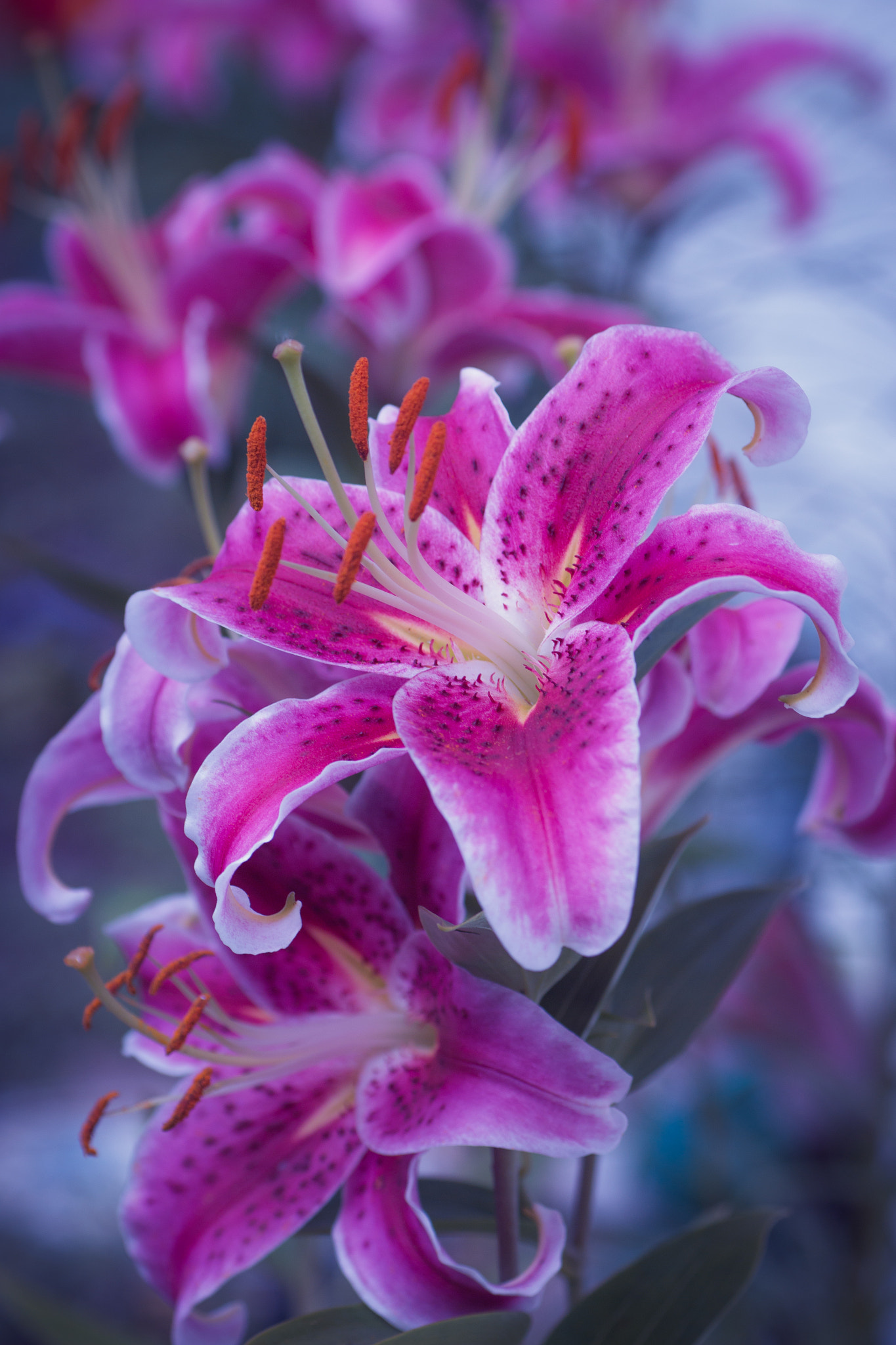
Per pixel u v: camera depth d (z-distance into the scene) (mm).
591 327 988
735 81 1374
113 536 2486
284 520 571
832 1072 1206
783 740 671
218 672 595
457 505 615
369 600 597
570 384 586
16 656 2406
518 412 1173
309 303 1230
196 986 646
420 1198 649
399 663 589
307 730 571
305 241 1034
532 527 597
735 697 614
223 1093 632
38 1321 799
